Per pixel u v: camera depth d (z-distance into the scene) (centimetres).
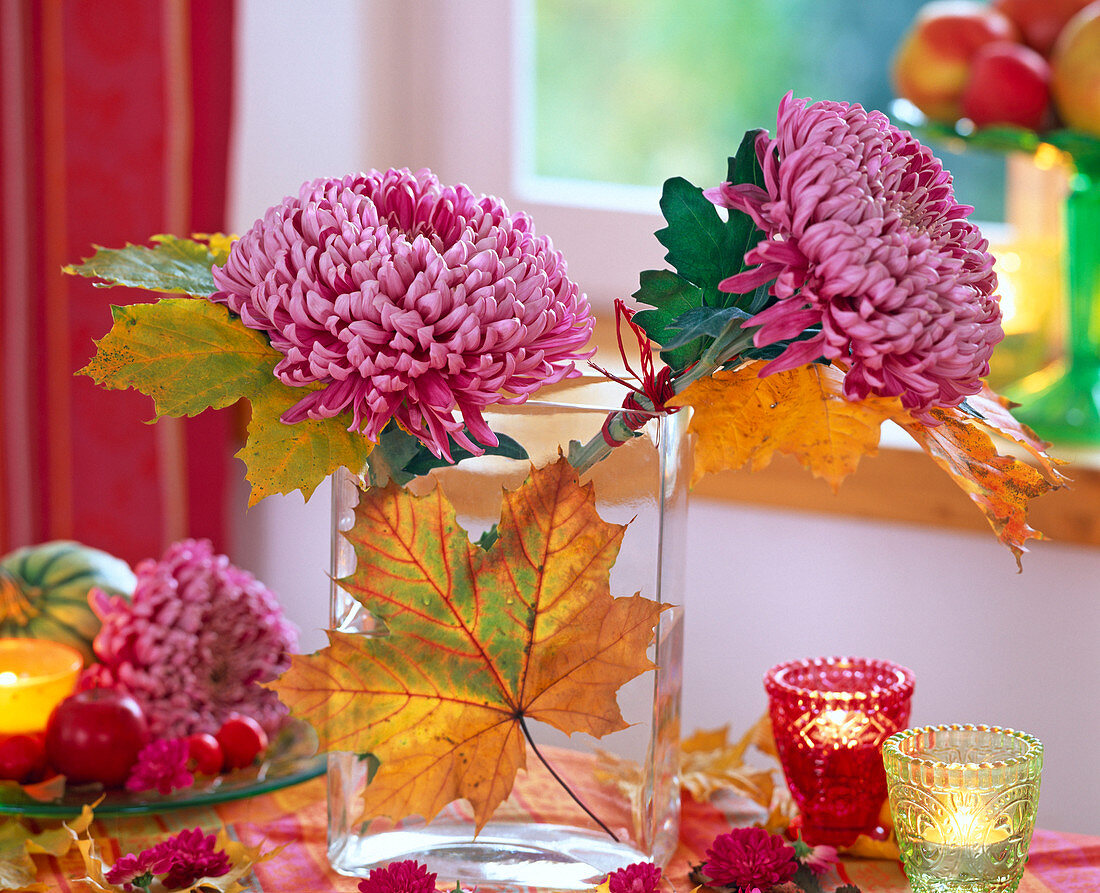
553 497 140
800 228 134
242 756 158
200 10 217
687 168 259
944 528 201
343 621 146
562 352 139
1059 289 228
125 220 219
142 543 226
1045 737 203
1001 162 246
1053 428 205
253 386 139
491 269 136
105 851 151
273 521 246
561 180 264
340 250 136
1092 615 200
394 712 142
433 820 146
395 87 262
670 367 143
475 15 258
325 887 147
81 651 172
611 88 260
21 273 215
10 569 175
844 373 143
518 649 142
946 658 206
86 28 216
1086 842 154
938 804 141
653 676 146
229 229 221
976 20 208
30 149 221
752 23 251
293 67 235
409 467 144
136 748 156
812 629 214
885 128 138
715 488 215
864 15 246
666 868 150
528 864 146
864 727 150
